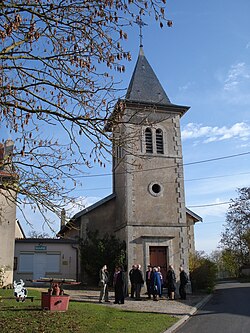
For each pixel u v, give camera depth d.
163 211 21.06
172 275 17.86
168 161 21.98
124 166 21.20
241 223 43.16
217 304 16.00
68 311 11.53
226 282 35.78
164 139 22.31
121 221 21.67
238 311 13.37
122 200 21.73
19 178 7.27
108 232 23.06
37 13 6.70
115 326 9.80
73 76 7.32
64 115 7.26
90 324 9.84
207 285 21.53
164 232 20.72
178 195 21.55
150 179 21.39
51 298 11.44
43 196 7.32
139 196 20.97
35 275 23.80
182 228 21.00
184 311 13.48
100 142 7.48
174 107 22.70
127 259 19.89
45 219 7.58
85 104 7.29
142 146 21.81
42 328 9.05
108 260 21.22
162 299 17.56
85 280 22.45
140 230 20.45
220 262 54.28
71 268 24.22
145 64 25.03
